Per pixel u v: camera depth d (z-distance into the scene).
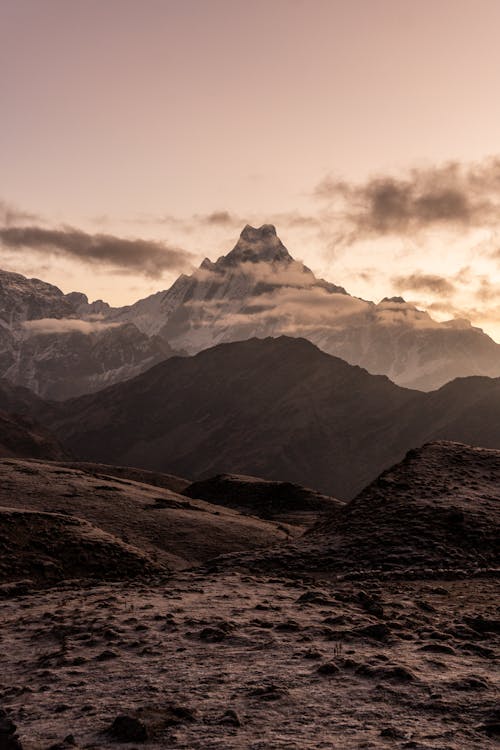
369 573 27.66
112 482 83.56
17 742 7.81
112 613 17.67
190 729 8.28
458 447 48.59
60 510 63.66
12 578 36.84
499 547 31.06
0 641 15.65
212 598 19.83
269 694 9.51
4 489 70.12
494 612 17.86
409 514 35.47
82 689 10.58
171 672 11.32
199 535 61.12
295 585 23.19
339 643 13.09
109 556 42.09
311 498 98.19
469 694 9.51
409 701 9.21
